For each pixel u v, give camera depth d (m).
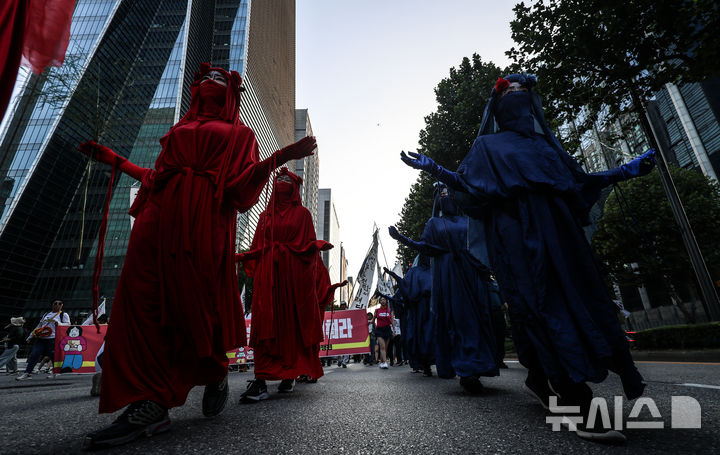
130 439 1.61
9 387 6.35
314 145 2.26
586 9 7.41
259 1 90.38
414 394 3.21
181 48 63.22
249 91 74.69
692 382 3.37
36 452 1.49
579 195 1.96
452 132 18.42
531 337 1.81
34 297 48.19
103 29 53.38
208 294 1.98
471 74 19.27
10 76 1.48
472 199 2.30
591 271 1.80
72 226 49.97
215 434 1.76
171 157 2.18
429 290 5.62
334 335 11.24
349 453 1.43
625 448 1.39
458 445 1.51
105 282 47.78
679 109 33.34
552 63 8.30
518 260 1.93
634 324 33.41
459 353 3.35
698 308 25.33
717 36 6.86
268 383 5.02
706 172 31.27
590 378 1.58
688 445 1.40
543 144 2.18
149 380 1.75
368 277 11.66
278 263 3.79
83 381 8.06
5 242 45.66
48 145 47.44
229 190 2.19
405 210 22.58
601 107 9.20
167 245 1.92
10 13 1.49
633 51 7.68
